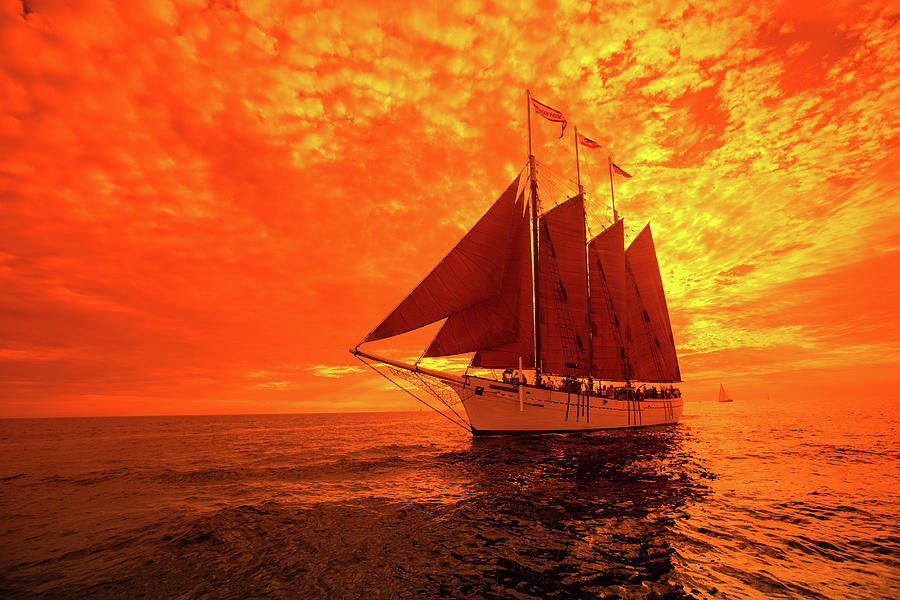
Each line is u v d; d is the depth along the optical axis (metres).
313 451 25.44
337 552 8.16
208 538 9.09
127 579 7.13
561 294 30.55
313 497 12.72
